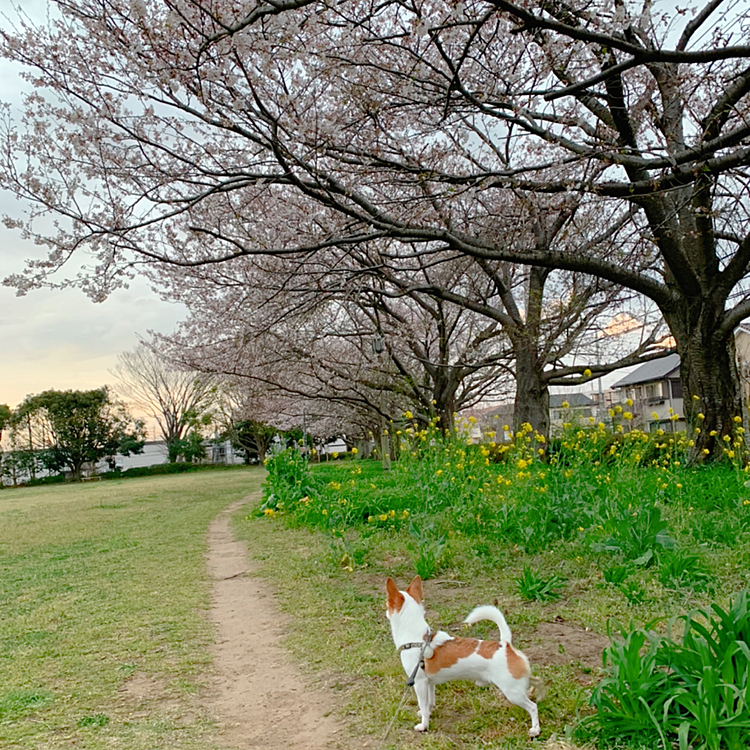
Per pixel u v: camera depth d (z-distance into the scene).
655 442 10.07
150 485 27.02
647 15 5.98
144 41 6.26
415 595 3.38
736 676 2.67
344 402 21.84
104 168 7.79
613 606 4.46
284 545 8.33
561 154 11.29
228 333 16.06
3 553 9.64
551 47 7.50
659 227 9.15
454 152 9.23
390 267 9.80
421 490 8.78
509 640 2.95
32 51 7.23
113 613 5.57
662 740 2.53
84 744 3.04
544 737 2.79
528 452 8.71
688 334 10.20
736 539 5.67
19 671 4.17
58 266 7.80
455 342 20.86
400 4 6.77
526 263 9.16
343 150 8.00
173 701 3.57
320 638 4.50
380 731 3.01
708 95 9.16
